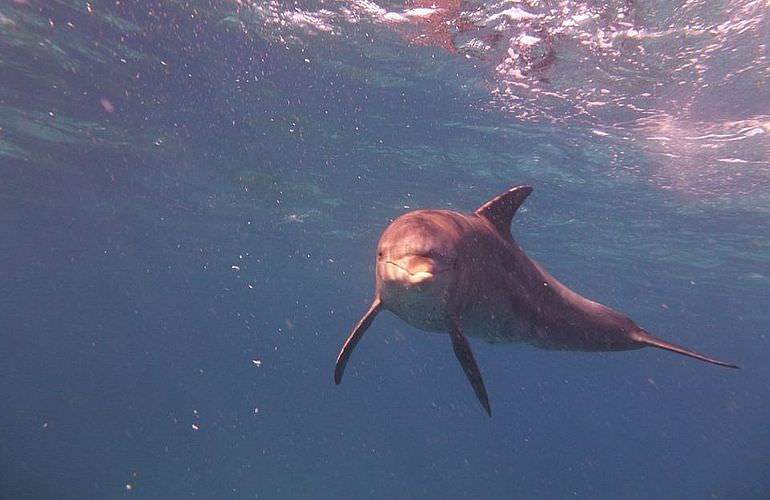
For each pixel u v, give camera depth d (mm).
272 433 52188
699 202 17094
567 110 12297
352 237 30172
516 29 9336
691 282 30609
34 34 11992
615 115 12188
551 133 13672
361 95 12797
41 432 44312
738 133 12203
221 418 58844
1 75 14430
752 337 51625
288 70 11953
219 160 19453
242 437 49188
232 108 14484
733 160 13664
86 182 24812
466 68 11008
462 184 18578
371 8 9281
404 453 53000
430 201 21172
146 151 19328
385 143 15805
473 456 57875
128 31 11203
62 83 14422
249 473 39312
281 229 30250
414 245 4035
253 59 11617
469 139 14688
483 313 5086
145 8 10195
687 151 13555
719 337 55906
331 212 25453
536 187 17875
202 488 34719
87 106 15758
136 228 34562
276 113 14477
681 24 8492
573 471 60094
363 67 11430
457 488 44562
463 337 4164
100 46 12055
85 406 65125
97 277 60406
